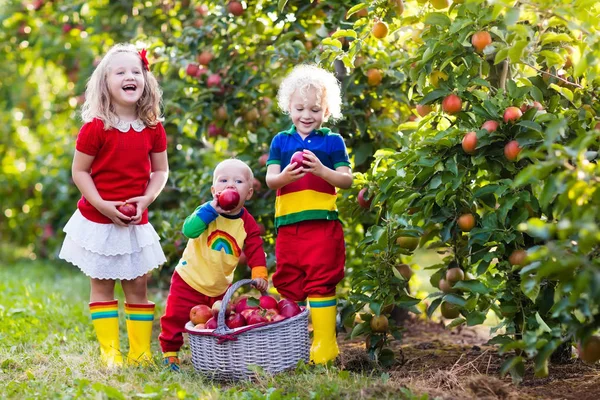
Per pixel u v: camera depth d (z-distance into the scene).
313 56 4.09
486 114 3.12
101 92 3.44
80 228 3.46
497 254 3.09
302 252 3.41
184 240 4.71
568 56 3.35
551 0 2.86
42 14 6.93
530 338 2.65
